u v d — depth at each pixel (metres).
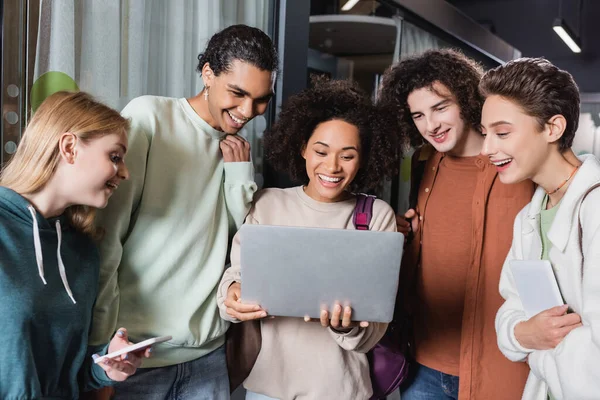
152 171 1.32
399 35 2.98
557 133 1.18
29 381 0.98
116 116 1.11
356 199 1.50
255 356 1.42
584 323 1.09
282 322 1.41
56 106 1.06
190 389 1.39
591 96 6.03
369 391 1.47
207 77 1.34
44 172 1.04
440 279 1.65
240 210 1.42
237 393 1.98
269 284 1.22
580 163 1.22
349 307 1.23
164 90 1.77
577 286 1.13
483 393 1.58
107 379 1.14
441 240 1.65
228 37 1.29
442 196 1.68
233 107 1.31
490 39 3.99
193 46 1.85
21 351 0.97
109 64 1.57
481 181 1.59
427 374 1.70
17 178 1.05
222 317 1.38
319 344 1.39
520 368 1.55
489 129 1.23
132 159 1.27
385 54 3.56
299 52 2.19
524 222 1.32
